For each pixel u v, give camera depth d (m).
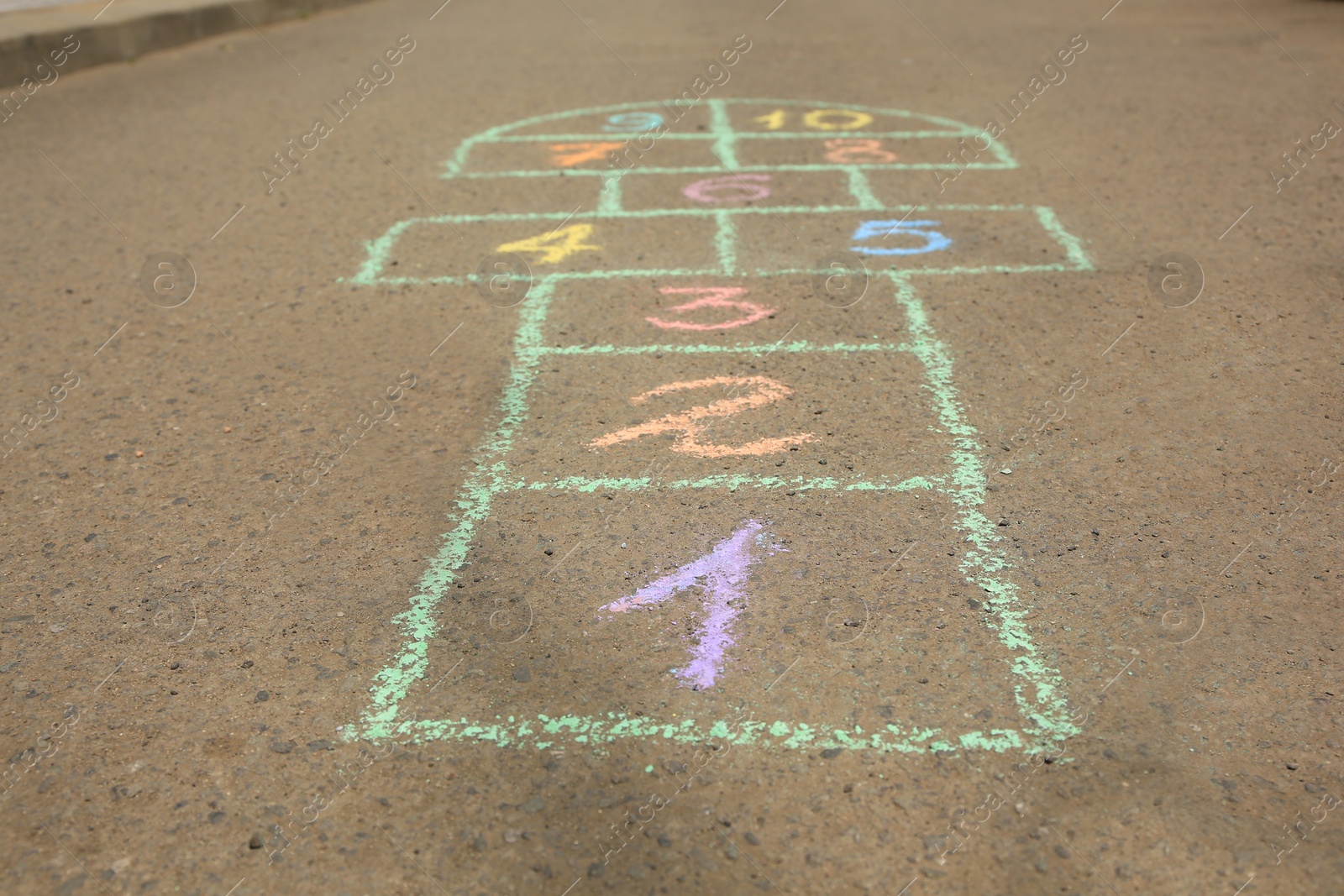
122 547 3.69
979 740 2.85
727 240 6.08
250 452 4.22
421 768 2.81
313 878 2.53
